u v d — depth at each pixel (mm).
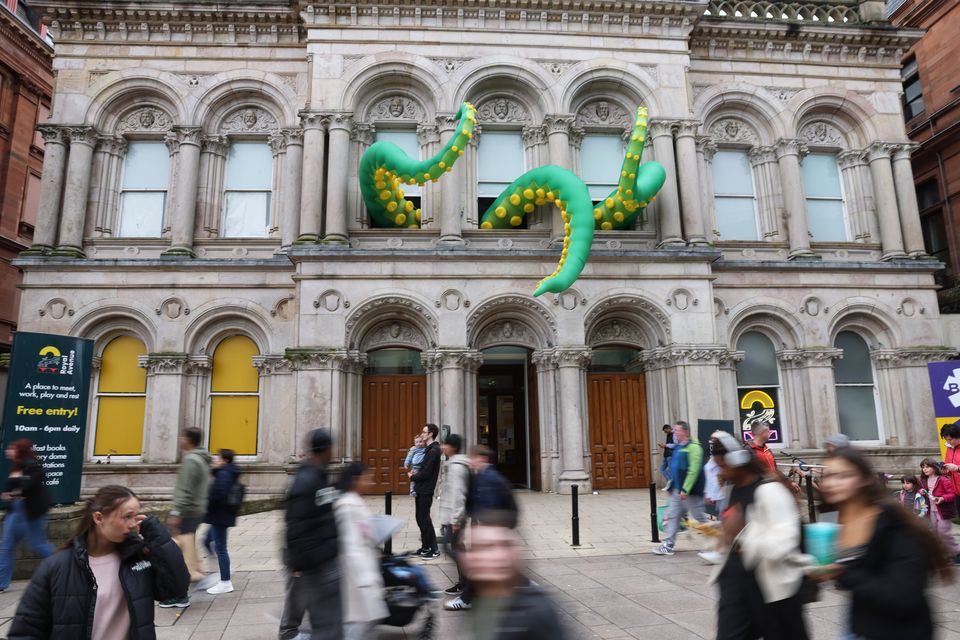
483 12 16781
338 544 4602
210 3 16781
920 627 2943
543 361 15578
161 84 16812
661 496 14672
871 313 17078
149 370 15328
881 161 18094
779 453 15781
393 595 5656
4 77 21844
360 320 15070
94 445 15312
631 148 14508
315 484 4676
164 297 15727
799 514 3885
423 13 16672
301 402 14320
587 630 5980
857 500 3441
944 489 8398
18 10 22594
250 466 15078
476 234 16109
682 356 15336
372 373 16109
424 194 16578
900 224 17891
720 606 3891
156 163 17062
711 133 18312
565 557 9062
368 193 15555
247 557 9492
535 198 15258
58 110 16469
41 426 9547
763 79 18344
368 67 16344
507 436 18078
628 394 16516
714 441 5965
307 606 4508
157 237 16531
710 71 18219
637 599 6984
